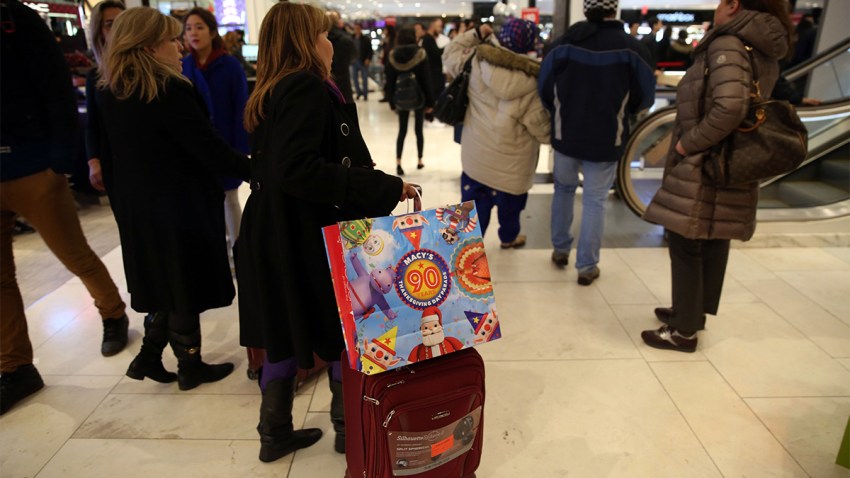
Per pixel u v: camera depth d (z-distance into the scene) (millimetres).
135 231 1878
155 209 1843
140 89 1757
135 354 2445
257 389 2186
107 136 1911
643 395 2105
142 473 1753
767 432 1901
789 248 3525
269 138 1402
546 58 2830
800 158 1977
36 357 2414
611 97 2701
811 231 3543
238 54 4883
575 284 3051
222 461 1800
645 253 3471
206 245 1953
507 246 3562
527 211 4297
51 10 4910
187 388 2170
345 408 1494
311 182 1299
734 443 1853
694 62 2146
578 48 2705
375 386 1268
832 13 6102
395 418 1271
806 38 6457
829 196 3672
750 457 1788
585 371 2260
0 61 1951
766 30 1928
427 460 1356
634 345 2447
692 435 1893
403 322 1279
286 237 1402
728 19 2051
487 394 2113
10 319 2078
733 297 2879
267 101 1407
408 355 1276
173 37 1852
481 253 1379
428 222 1331
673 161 2275
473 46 3350
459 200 4539
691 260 2279
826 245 3537
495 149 3082
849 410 2008
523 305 2812
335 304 1482
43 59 1998
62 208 2236
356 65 10969
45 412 2049
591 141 2764
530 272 3211
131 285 1957
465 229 1366
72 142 2102
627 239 3707
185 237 1888
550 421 1967
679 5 9391
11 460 1809
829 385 2154
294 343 1458
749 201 2160
